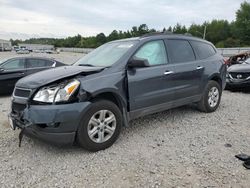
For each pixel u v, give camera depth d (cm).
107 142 427
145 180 339
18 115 409
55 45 13425
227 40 8569
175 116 604
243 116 612
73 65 507
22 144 448
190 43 593
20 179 342
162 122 562
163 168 368
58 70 448
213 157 399
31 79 418
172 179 340
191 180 338
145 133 498
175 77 525
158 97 497
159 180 338
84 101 396
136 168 368
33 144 447
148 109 488
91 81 407
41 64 987
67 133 385
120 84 438
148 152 418
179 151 421
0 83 891
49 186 327
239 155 400
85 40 11725
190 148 432
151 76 481
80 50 8831
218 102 653
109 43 563
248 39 8269
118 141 460
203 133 499
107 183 333
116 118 435
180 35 580
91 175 352
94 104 408
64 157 402
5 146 440
